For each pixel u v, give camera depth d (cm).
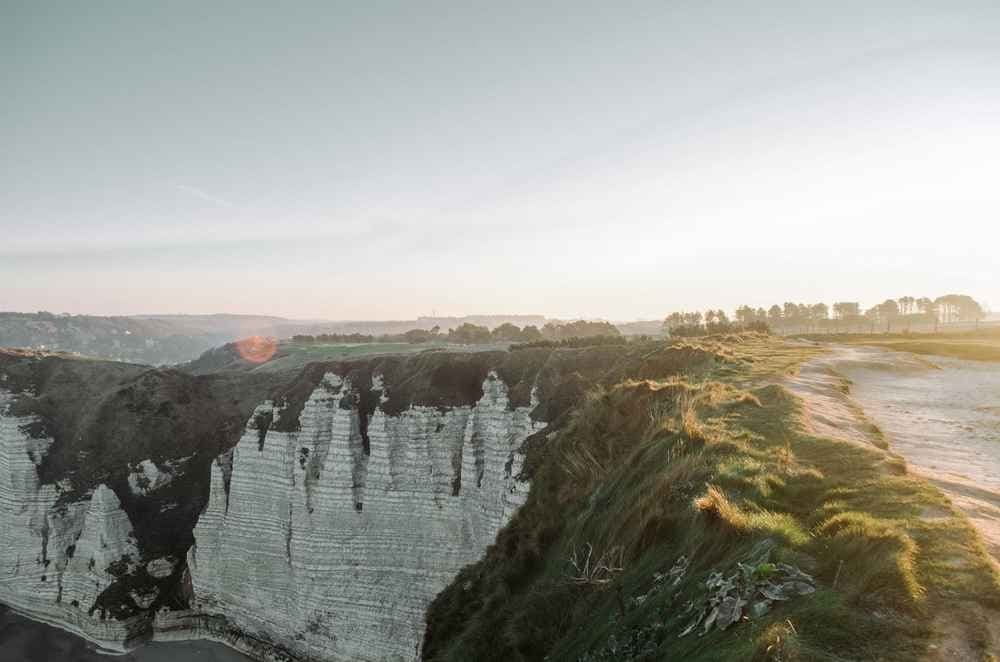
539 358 5800
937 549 874
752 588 881
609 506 1794
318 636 5441
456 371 5912
